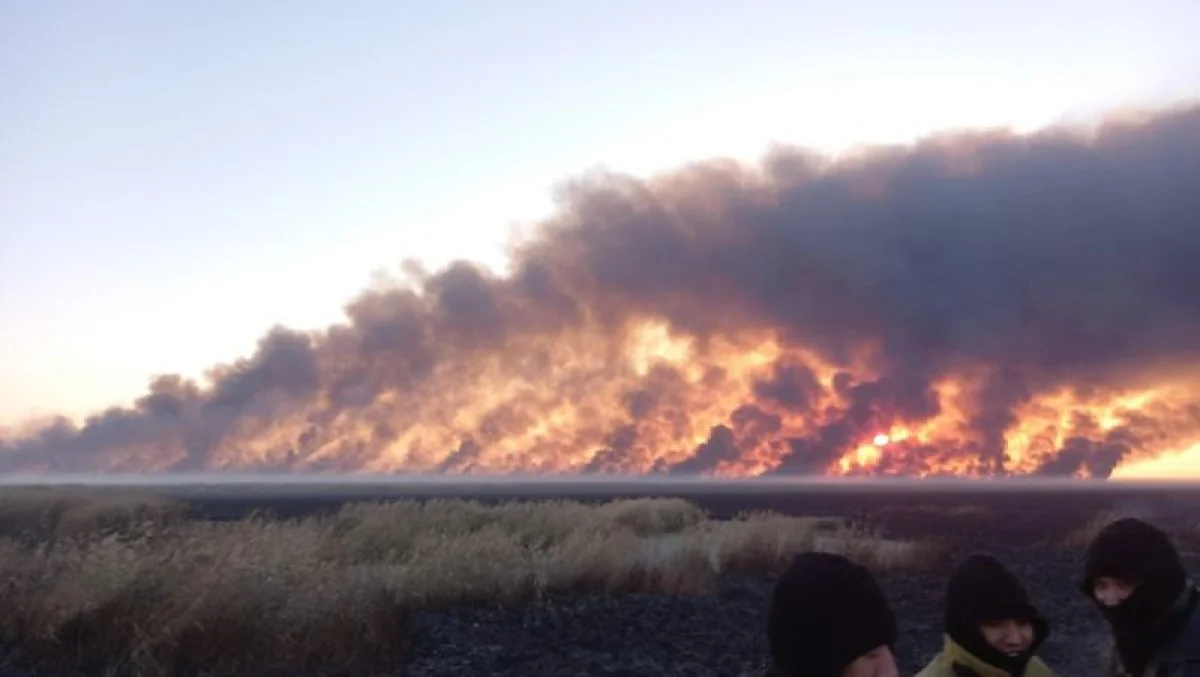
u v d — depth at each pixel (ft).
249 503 286.66
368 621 45.70
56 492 119.85
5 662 38.65
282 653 41.91
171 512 108.27
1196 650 12.64
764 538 86.07
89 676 37.42
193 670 39.86
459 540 69.05
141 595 42.09
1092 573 13.39
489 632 50.52
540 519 93.97
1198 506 285.02
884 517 186.70
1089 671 44.91
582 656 46.19
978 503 334.65
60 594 41.98
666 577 66.80
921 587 71.97
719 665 45.39
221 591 42.63
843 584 8.89
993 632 12.91
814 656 8.77
